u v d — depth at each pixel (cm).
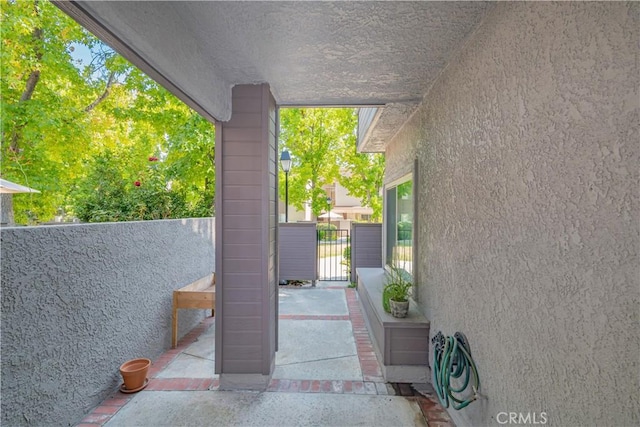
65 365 228
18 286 192
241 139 296
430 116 312
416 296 358
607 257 107
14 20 592
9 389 186
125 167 809
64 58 714
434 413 257
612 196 105
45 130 702
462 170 230
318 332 438
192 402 271
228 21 200
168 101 796
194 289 434
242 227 297
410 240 407
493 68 184
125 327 303
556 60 131
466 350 219
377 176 1109
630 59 99
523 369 154
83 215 570
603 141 108
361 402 272
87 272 252
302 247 724
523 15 154
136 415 252
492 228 185
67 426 229
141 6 158
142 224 334
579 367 119
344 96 333
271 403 270
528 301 150
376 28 209
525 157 152
